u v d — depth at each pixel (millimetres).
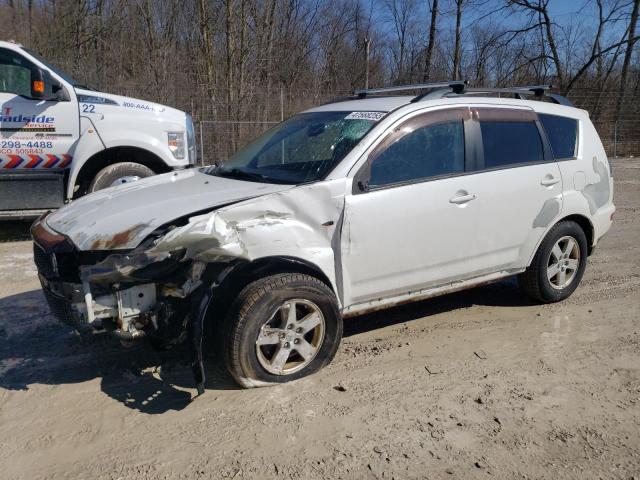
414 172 4414
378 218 4180
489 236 4797
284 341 3910
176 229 3521
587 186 5480
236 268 3750
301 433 3408
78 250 3602
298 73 25328
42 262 3949
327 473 3064
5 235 8156
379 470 3090
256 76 19453
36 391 3904
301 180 4164
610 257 7262
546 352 4512
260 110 16859
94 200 4320
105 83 17266
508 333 4879
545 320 5160
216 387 3938
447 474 3064
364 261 4184
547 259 5301
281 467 3111
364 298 4305
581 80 24406
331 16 26734
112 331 3627
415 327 5020
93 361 4332
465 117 4742
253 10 19203
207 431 3432
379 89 5516
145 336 3758
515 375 4133
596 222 5605
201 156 14883
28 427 3490
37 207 7398
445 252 4566
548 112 5379
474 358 4402
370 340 4742
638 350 4539
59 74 7379
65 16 21375
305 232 3938
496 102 5008
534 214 5059
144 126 7727
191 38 19953
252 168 4723
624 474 3076
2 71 7203
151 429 3461
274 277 3834
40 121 7242
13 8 26891
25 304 5422
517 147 5035
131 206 3996
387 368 4223
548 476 3059
